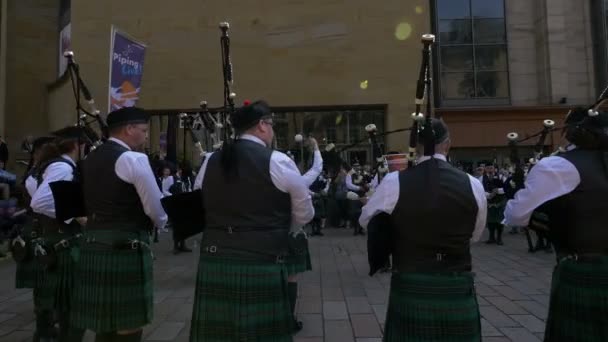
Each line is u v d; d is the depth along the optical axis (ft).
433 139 6.47
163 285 17.19
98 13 37.70
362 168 21.91
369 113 37.52
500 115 46.83
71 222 10.34
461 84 49.34
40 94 42.86
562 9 47.37
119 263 7.83
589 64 47.55
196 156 32.78
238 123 7.14
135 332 8.19
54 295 10.15
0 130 40.16
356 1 37.22
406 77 36.70
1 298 15.33
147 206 7.90
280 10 37.45
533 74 49.08
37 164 10.84
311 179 11.23
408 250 6.23
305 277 18.34
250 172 6.59
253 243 6.51
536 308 13.82
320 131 37.52
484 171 27.99
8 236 23.12
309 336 11.51
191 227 8.14
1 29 41.68
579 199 6.42
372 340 11.22
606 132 6.56
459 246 6.14
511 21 49.44
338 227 34.78
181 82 37.40
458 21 49.57
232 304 6.41
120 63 20.79
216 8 37.60
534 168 6.83
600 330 6.32
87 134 10.78
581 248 6.47
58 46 44.16
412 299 6.07
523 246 26.35
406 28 36.96
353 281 17.61
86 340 11.23
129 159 7.77
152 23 37.58
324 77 37.09
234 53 37.42
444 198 6.07
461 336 5.95
